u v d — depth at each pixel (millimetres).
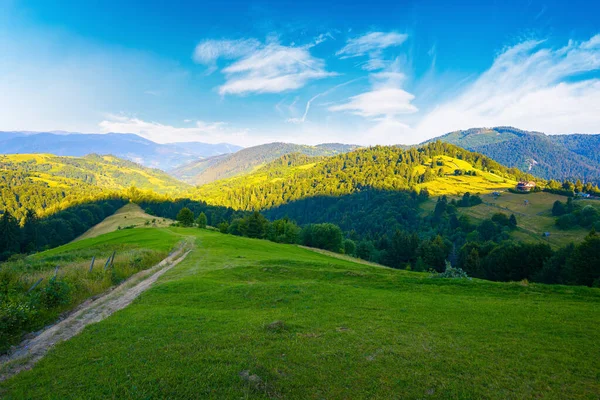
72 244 67125
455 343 10703
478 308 14969
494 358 9555
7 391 8555
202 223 104688
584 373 8664
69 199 164000
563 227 104750
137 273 26875
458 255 90500
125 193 182000
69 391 8258
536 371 8789
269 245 57750
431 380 8352
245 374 8625
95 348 10930
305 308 15516
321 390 7949
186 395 7781
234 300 17531
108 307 17359
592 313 13836
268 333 11602
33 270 22828
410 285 20766
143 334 11961
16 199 176500
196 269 28234
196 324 12930
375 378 8461
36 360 10859
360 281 22594
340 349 10172
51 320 15383
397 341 10859
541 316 13547
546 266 56812
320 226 84562
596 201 126375
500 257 65250
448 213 146875
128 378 8656
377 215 168875
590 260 47250
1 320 12734
